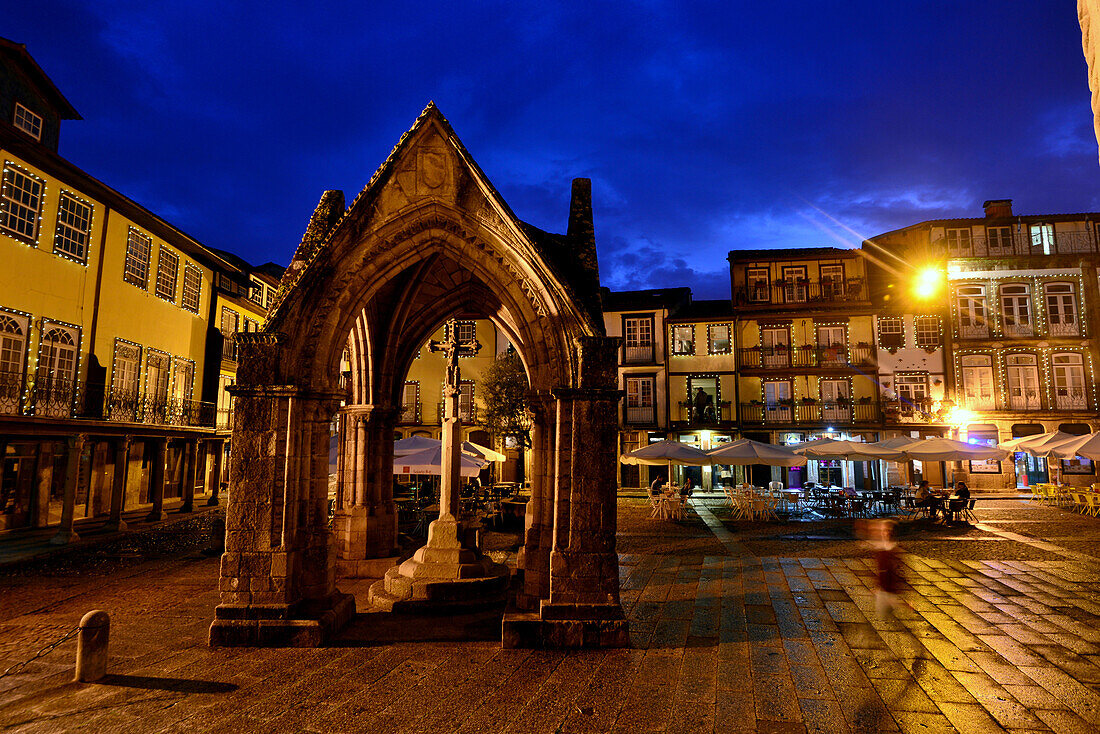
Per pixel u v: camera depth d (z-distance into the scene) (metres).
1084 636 7.28
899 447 20.03
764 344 32.97
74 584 10.62
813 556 13.03
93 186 19.05
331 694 5.59
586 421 7.41
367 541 11.15
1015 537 15.36
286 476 7.28
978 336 31.16
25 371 16.88
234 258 30.44
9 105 17.88
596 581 7.14
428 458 14.35
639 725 4.93
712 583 10.35
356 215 7.76
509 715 5.14
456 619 8.10
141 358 22.17
